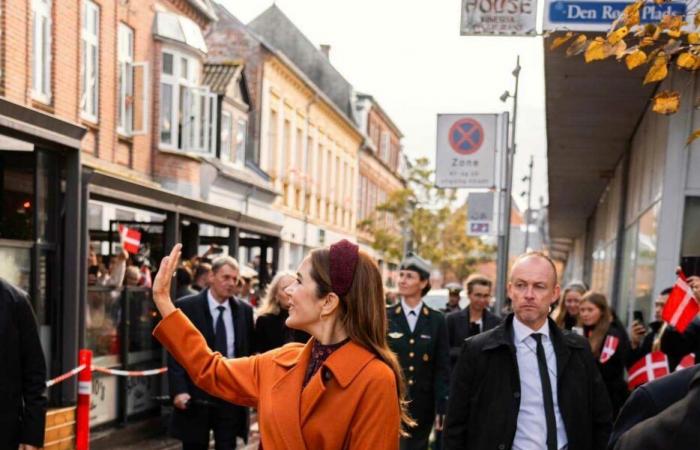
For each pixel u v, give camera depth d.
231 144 23.78
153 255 11.15
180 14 19.56
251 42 28.42
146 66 16.53
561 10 7.64
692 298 5.87
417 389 6.98
